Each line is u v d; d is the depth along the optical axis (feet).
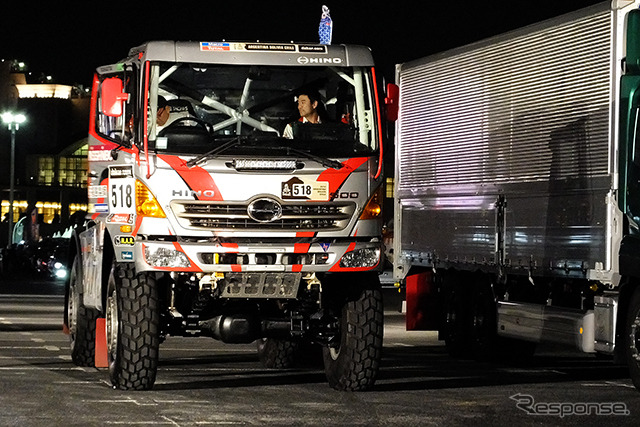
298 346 61.41
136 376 51.11
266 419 43.70
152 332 50.98
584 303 58.75
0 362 62.49
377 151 52.29
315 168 51.16
